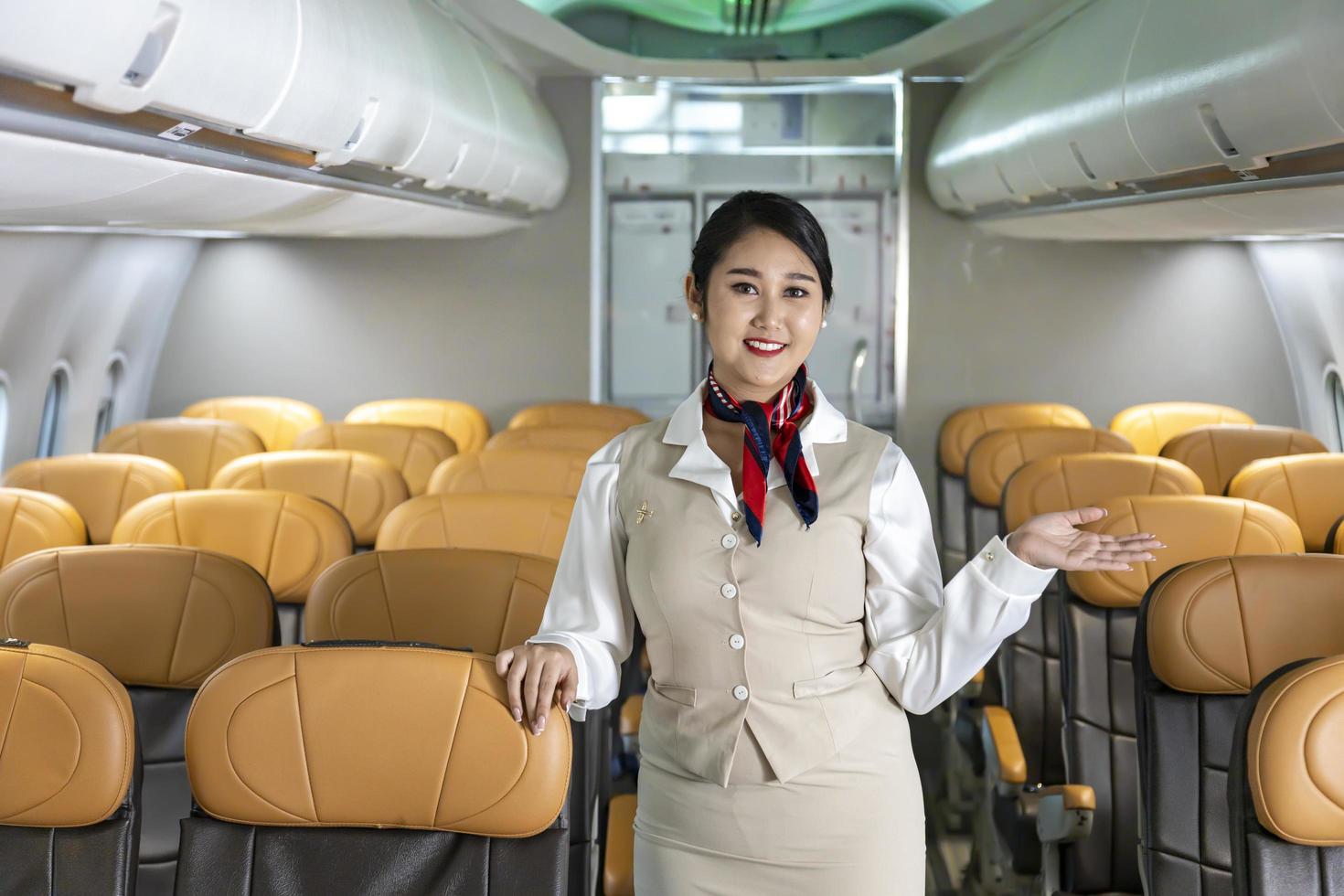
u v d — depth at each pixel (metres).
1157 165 3.84
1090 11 4.47
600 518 1.79
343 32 3.01
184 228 4.57
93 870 1.87
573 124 7.32
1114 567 1.58
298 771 1.79
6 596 2.60
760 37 6.77
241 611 2.61
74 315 5.42
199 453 5.38
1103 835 3.14
